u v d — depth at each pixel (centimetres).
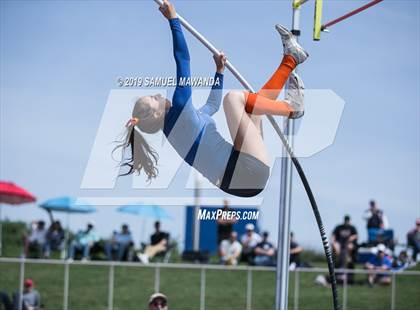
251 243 1639
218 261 1684
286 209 790
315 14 753
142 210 1805
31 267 1619
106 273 1616
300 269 1498
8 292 1502
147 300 1546
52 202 1777
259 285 1598
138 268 1642
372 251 1595
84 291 1548
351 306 1490
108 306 1513
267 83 582
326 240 694
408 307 1484
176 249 1827
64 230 1759
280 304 787
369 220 1627
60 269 1622
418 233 1616
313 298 1540
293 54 588
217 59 614
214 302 1540
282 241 791
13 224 2083
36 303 1356
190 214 1834
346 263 1542
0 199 1728
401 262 1602
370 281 1559
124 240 1631
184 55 559
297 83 596
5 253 1908
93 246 1647
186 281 1619
